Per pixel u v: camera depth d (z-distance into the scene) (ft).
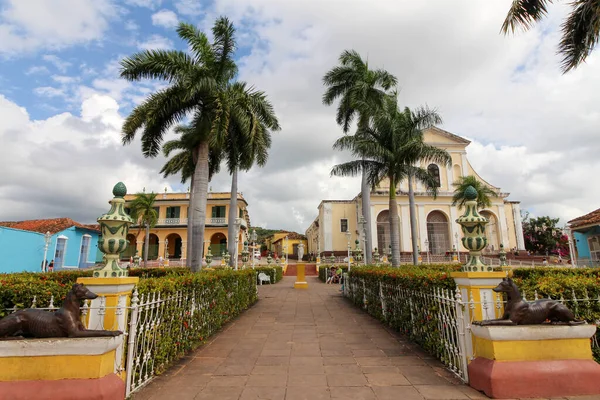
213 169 48.32
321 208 126.21
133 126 34.88
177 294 15.69
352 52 58.85
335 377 13.60
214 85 34.47
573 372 11.15
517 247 108.06
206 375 13.92
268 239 218.18
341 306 34.99
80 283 11.01
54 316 10.07
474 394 11.64
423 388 12.30
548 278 14.83
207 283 20.43
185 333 16.76
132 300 11.80
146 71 33.99
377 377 13.55
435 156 45.37
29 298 13.55
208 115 35.99
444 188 111.75
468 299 13.19
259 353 17.22
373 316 27.84
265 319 27.25
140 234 120.88
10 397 9.34
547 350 11.48
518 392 11.03
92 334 10.11
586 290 13.33
